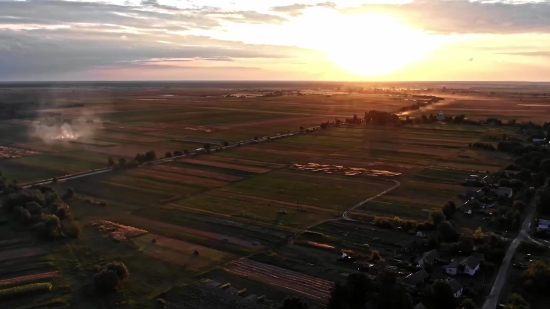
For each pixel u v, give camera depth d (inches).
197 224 4303.6
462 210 4660.4
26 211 4121.6
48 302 2861.7
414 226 4141.2
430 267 3351.4
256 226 4252.0
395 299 2696.9
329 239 3927.2
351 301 2755.9
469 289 3036.4
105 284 3014.3
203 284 3142.2
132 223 4313.5
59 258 3491.6
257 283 3169.3
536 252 3649.1
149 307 2842.0
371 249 3732.8
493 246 3713.1
